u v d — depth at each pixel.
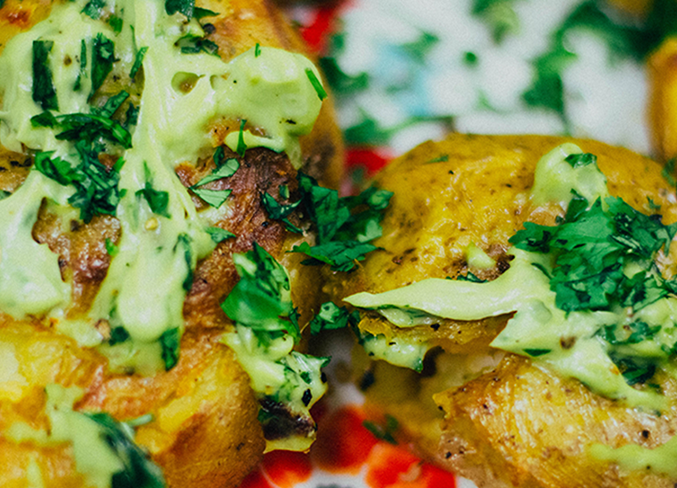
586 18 0.23
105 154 0.18
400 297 0.18
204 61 0.18
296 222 0.19
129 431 0.17
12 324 0.17
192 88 0.18
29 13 0.19
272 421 0.18
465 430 0.18
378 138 0.22
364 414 0.20
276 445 0.19
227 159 0.18
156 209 0.17
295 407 0.18
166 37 0.18
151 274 0.17
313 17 0.23
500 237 0.19
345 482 0.20
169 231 0.17
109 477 0.17
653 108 0.22
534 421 0.18
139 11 0.18
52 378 0.17
